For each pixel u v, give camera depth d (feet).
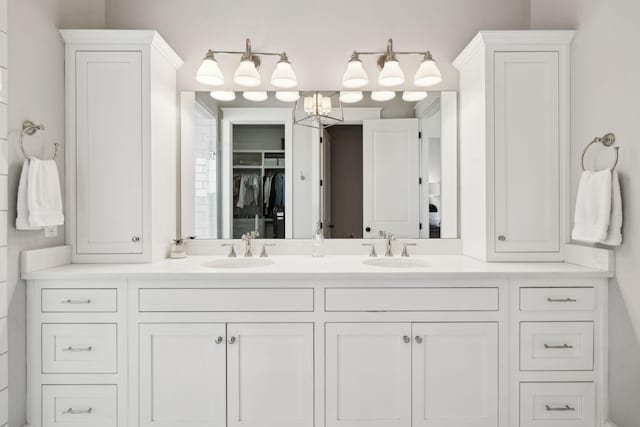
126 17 7.85
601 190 5.79
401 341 5.88
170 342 5.86
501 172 6.80
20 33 5.78
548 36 6.66
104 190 6.77
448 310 5.87
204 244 7.88
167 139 7.47
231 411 5.85
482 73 6.86
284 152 7.97
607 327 5.95
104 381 5.85
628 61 5.59
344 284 5.87
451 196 7.92
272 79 7.43
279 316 5.85
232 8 7.91
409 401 5.87
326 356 5.87
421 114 7.95
